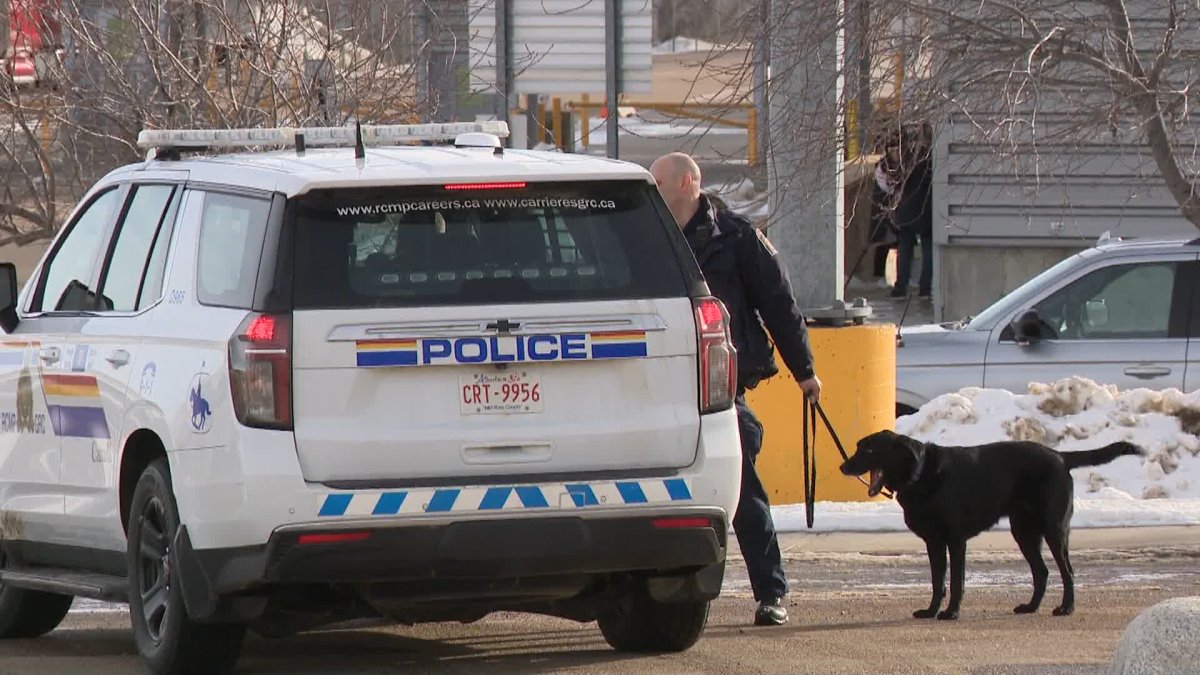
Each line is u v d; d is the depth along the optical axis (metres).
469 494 25.47
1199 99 47.44
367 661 29.52
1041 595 34.69
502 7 65.75
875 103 47.69
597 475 26.05
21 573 31.70
